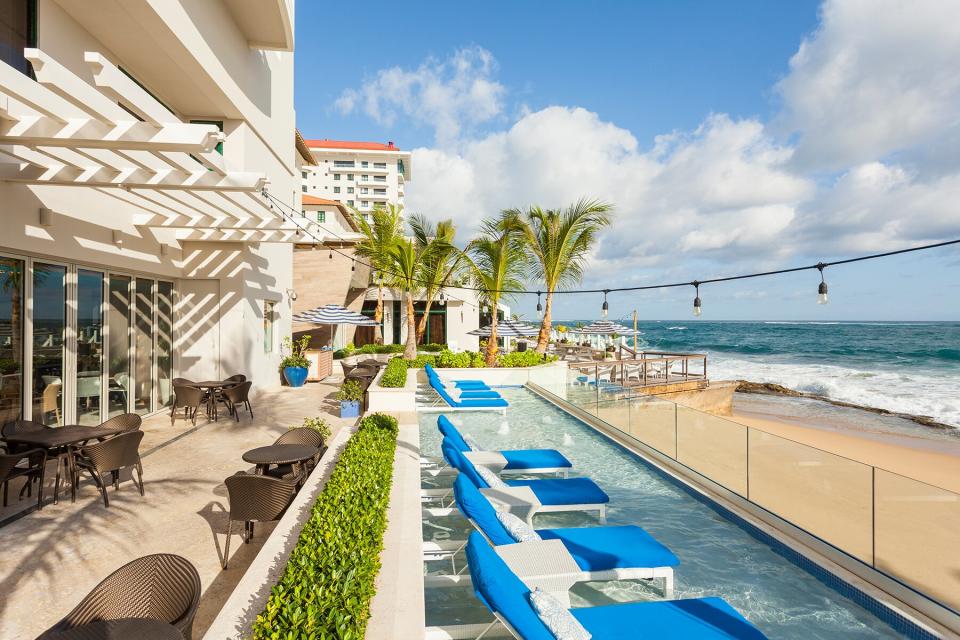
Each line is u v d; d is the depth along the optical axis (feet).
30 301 22.34
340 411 34.58
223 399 33.50
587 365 58.13
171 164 18.81
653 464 24.91
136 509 17.66
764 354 149.89
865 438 53.88
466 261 60.34
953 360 122.01
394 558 11.89
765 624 12.55
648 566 12.85
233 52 35.50
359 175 268.41
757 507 18.11
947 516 12.01
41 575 13.17
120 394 29.78
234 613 9.20
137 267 29.91
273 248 47.16
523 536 13.42
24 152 20.13
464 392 45.34
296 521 13.57
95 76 13.24
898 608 12.65
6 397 21.06
